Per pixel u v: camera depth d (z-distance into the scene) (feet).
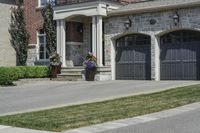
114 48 89.10
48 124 35.19
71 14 91.40
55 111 42.45
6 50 108.17
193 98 49.49
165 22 80.53
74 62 96.43
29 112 42.42
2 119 38.17
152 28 82.38
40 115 40.01
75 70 89.40
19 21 107.34
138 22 84.33
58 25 94.27
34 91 67.31
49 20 98.68
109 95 56.75
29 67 90.74
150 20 82.64
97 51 87.40
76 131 32.65
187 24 77.66
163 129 32.83
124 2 94.12
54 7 94.38
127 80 84.33
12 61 109.09
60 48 93.50
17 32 107.45
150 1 89.71
